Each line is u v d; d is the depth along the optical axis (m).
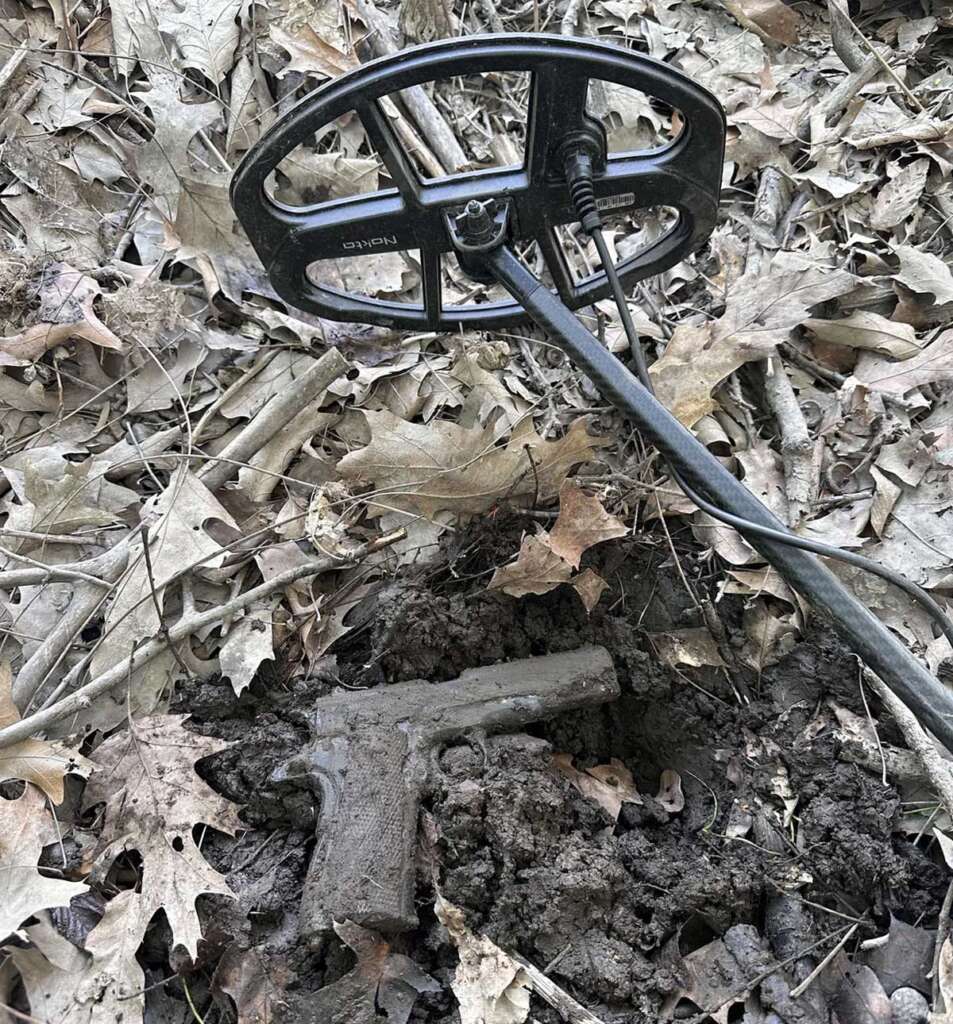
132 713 1.53
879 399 1.92
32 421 1.86
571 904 1.34
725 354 1.86
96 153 2.18
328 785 1.37
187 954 1.29
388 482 1.70
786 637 1.65
